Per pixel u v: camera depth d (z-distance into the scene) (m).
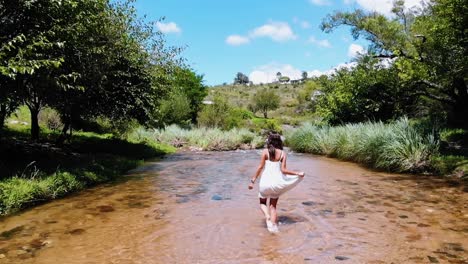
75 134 23.98
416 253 5.93
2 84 10.42
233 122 39.91
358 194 10.36
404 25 19.34
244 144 29.27
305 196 10.16
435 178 12.63
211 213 8.52
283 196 10.18
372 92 23.58
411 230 7.09
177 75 22.12
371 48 21.20
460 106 19.06
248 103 80.12
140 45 18.89
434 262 5.56
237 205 9.30
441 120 21.75
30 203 9.32
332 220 7.82
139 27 18.98
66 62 12.17
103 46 13.54
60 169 12.12
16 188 9.27
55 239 6.80
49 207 9.17
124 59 17.86
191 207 9.11
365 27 20.30
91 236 6.97
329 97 27.34
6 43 9.75
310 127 25.11
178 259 5.82
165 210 8.83
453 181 11.98
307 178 13.10
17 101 11.73
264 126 44.97
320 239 6.64
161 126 33.09
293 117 62.28
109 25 14.71
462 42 13.64
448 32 13.92
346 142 19.19
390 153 14.69
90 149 19.53
